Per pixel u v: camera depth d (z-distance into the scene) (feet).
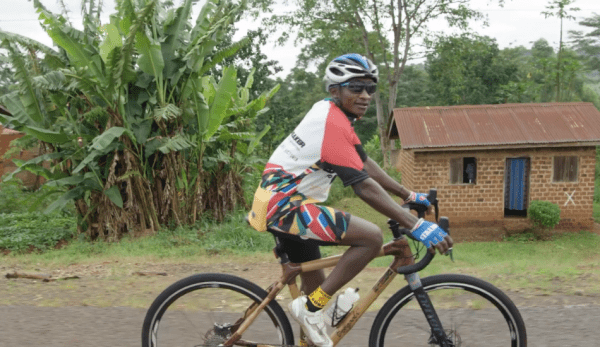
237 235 38.65
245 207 49.90
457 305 8.38
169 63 39.24
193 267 26.86
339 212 7.61
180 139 39.45
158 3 39.78
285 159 7.54
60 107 39.37
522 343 8.20
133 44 35.27
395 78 107.34
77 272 23.99
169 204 42.32
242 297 8.58
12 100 39.50
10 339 11.27
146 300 15.40
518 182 58.08
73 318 12.82
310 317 7.82
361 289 17.65
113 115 38.32
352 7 100.12
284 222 7.50
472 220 56.80
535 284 16.25
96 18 39.09
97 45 38.42
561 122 56.90
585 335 10.98
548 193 56.85
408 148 54.54
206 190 46.85
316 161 7.36
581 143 54.65
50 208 39.68
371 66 7.53
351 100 7.47
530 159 56.59
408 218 7.41
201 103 41.32
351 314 8.29
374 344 8.45
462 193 56.54
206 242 37.63
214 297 8.48
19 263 28.30
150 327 8.36
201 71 40.37
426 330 8.39
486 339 8.28
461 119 58.03
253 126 52.24
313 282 8.45
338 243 7.65
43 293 16.87
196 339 8.36
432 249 7.43
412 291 8.25
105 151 38.40
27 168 41.01
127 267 26.48
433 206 8.51
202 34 39.78
